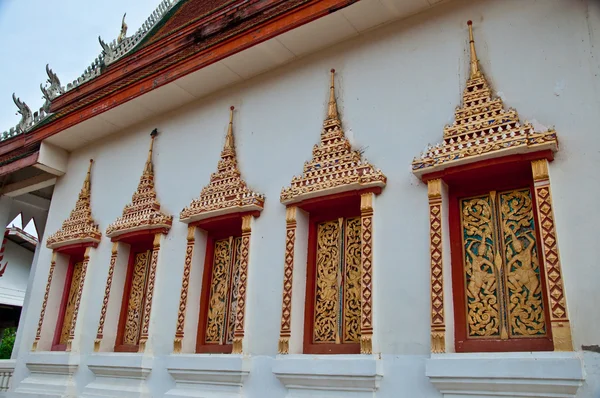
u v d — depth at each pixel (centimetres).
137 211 789
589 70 472
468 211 515
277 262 613
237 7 699
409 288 506
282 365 541
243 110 741
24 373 878
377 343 505
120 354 712
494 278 479
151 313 707
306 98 672
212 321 675
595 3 487
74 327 804
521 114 496
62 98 950
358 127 607
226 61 712
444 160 498
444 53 569
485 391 428
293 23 635
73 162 997
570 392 396
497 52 532
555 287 423
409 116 570
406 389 477
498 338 459
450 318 477
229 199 671
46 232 979
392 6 595
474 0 568
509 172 490
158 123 859
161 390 659
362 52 640
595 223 429
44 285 930
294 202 611
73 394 764
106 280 806
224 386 596
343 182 563
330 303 578
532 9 525
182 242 728
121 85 830
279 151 672
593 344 402
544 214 447
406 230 527
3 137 1061
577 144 458
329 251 602
